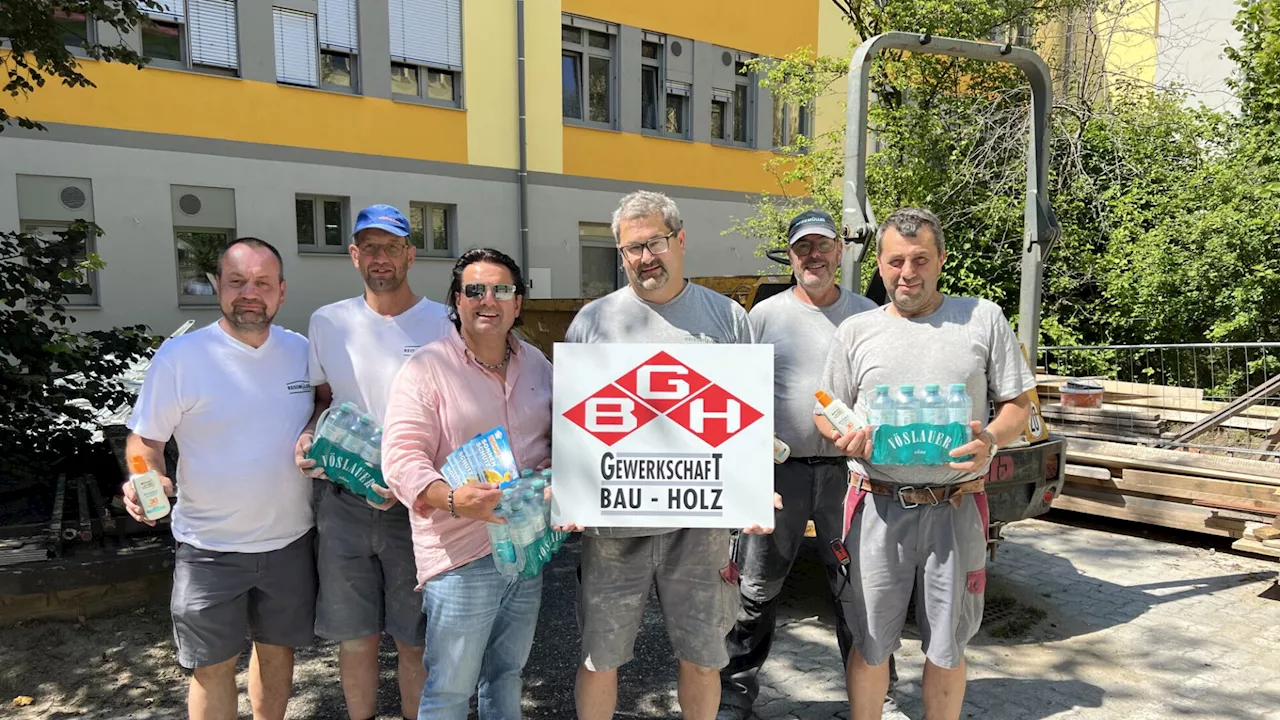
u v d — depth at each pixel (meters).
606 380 2.36
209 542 2.49
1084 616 4.16
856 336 2.66
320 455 2.52
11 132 10.11
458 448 2.30
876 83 10.46
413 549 2.66
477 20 13.89
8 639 3.76
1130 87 10.76
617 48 15.58
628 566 2.46
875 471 2.62
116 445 5.74
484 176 14.27
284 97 12.12
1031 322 4.42
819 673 3.56
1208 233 8.45
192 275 11.66
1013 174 9.23
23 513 5.20
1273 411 6.48
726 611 2.48
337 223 13.04
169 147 11.22
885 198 9.95
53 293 5.68
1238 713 3.18
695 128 16.77
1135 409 6.75
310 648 3.78
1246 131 9.49
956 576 2.54
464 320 2.35
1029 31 10.85
